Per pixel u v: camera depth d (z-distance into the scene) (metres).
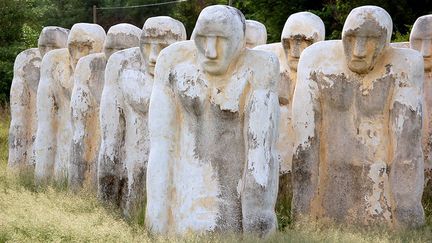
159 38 17.67
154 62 17.64
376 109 16.33
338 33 38.31
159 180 14.78
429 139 20.36
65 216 15.70
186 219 14.70
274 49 21.09
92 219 15.64
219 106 14.53
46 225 15.10
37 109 22.39
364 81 16.36
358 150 16.50
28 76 24.61
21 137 24.58
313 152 16.62
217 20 14.14
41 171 21.92
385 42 16.11
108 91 18.19
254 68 14.39
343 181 16.61
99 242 14.24
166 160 14.84
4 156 27.47
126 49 18.55
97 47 21.56
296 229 15.07
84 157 19.95
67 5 66.06
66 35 24.27
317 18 20.88
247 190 14.30
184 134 14.82
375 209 16.41
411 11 38.72
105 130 18.19
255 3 41.47
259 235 14.24
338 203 16.64
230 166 14.60
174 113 14.85
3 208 16.77
